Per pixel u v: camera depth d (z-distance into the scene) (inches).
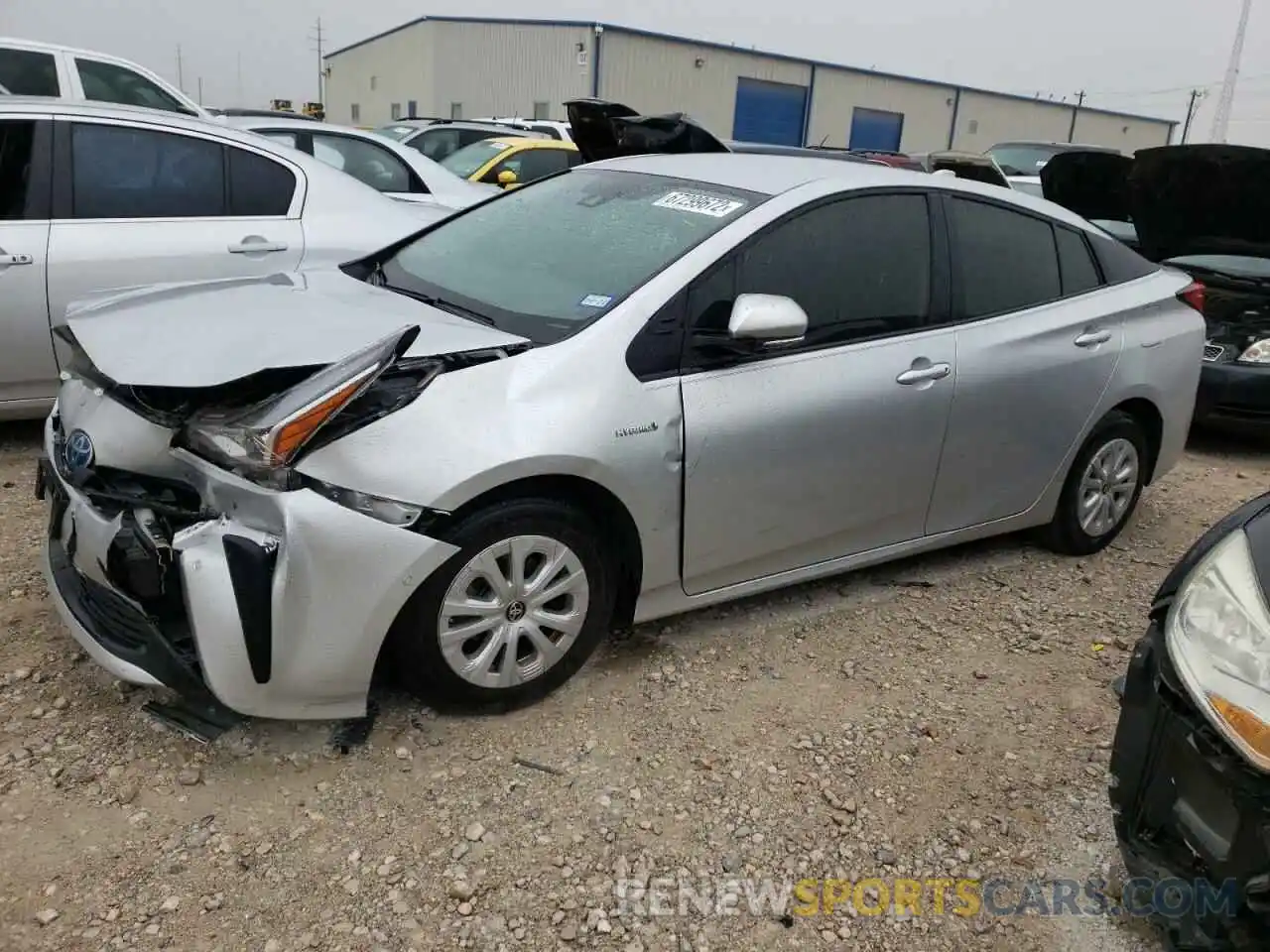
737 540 128.9
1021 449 156.3
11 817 97.1
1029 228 159.0
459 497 103.3
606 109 224.7
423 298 132.4
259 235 197.8
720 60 1488.7
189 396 101.5
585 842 100.2
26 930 85.5
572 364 112.7
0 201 177.5
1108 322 164.9
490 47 1487.5
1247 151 226.7
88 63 306.3
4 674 118.0
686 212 133.4
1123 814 88.5
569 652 119.9
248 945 86.0
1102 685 135.9
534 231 142.5
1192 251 264.8
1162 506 210.1
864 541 144.9
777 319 117.0
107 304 121.3
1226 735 76.3
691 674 129.9
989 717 126.6
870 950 91.2
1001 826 107.3
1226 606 81.2
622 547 122.2
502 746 112.7
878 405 135.3
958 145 1823.3
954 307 146.3
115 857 93.7
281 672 100.3
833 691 129.3
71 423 114.3
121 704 114.1
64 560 117.3
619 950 88.7
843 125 1658.5
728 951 89.9
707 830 103.3
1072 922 95.7
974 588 161.9
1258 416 247.1
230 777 104.7
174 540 100.9
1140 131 2103.8
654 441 116.4
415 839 98.7
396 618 106.7
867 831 105.2
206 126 197.2
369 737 112.0
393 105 1752.0
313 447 98.3
